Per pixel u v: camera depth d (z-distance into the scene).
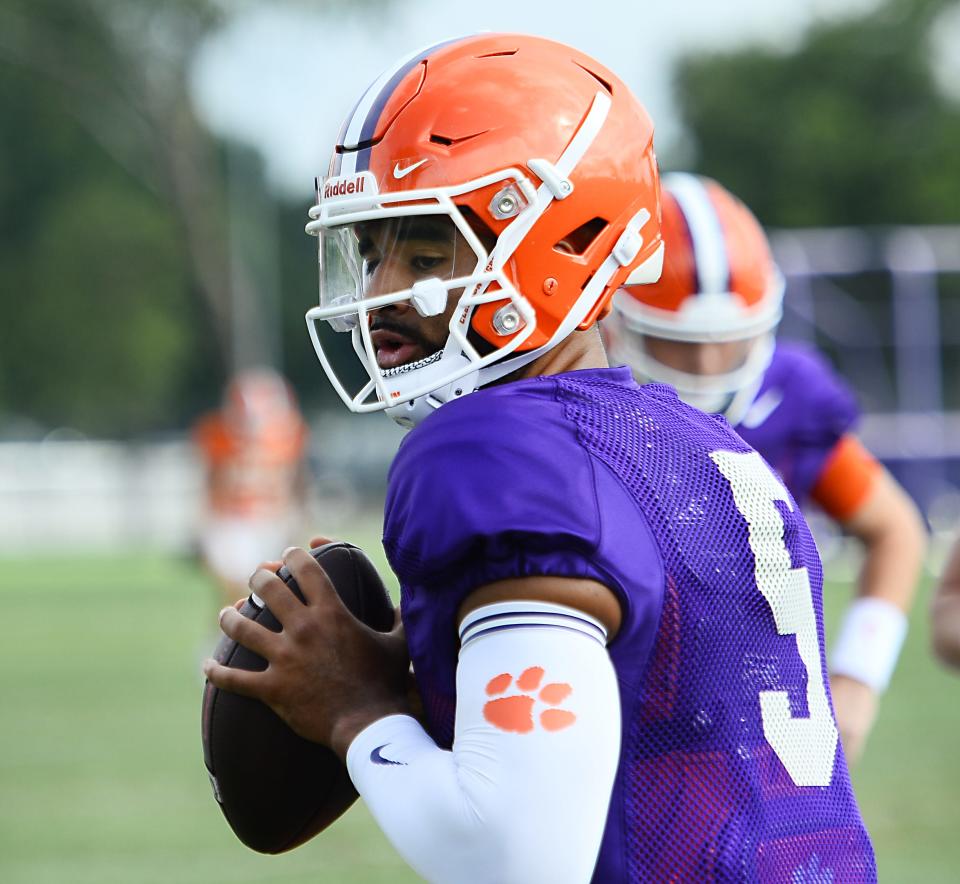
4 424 147.50
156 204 134.62
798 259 72.44
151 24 98.81
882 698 31.47
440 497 6.41
